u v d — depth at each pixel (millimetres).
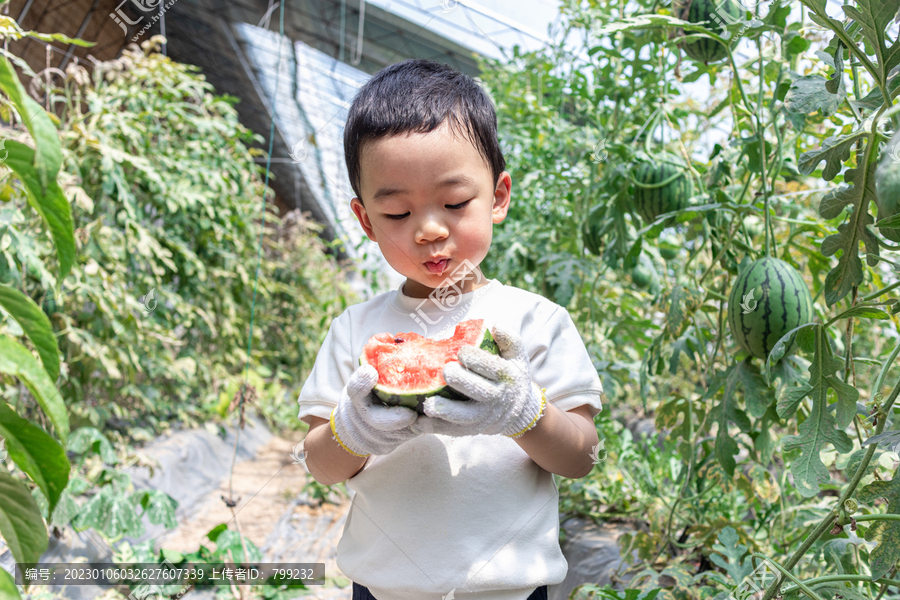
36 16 4676
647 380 2037
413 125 943
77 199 2889
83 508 2375
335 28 5770
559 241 2967
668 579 1907
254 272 5418
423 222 965
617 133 2334
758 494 1867
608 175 2115
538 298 1162
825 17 951
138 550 2467
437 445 1051
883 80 938
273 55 6586
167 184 3947
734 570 1438
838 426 1129
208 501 3871
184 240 4496
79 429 2705
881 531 989
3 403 666
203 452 4609
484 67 3996
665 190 1951
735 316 1503
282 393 5949
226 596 2373
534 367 1090
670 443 1977
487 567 988
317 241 7102
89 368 3195
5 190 1872
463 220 981
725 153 2066
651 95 2254
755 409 1532
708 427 1753
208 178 4422
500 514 1021
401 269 1018
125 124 3551
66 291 2928
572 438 974
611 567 2113
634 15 2014
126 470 3344
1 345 662
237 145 5211
